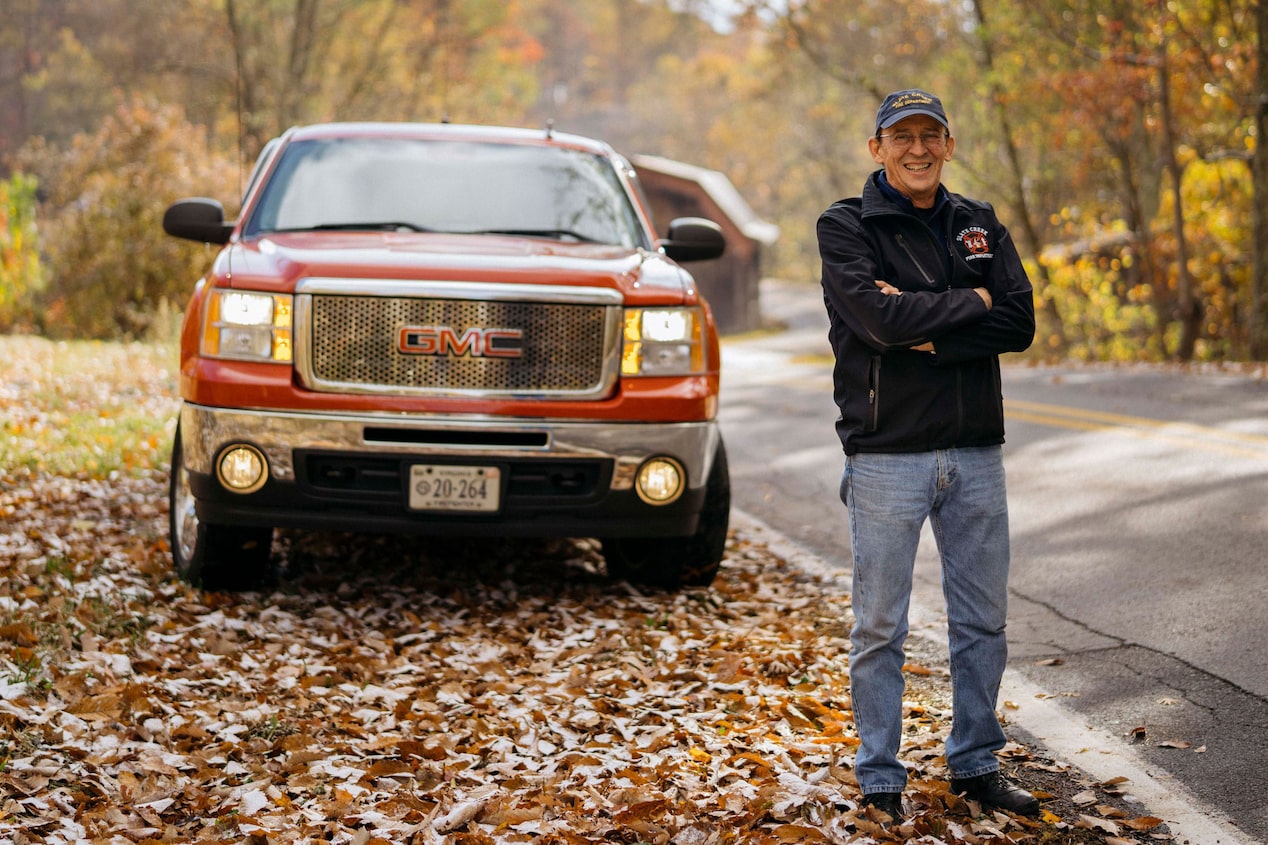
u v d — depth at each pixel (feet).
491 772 13.03
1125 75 71.26
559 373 17.51
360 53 127.34
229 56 110.11
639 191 22.48
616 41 371.97
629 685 15.61
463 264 17.57
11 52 197.06
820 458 34.55
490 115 144.25
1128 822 11.65
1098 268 87.40
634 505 17.71
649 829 11.40
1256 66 65.87
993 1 82.69
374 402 17.07
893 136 11.75
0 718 13.16
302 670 15.67
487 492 17.25
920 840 11.11
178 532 19.38
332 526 17.38
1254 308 65.31
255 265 17.70
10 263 58.59
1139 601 18.66
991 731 12.10
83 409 33.73
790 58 166.61
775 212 295.28
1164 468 28.78
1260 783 12.44
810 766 13.07
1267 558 20.52
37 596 17.35
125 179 60.54
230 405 17.12
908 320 11.20
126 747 13.03
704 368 18.19
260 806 11.96
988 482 11.93
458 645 16.89
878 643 11.84
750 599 19.86
